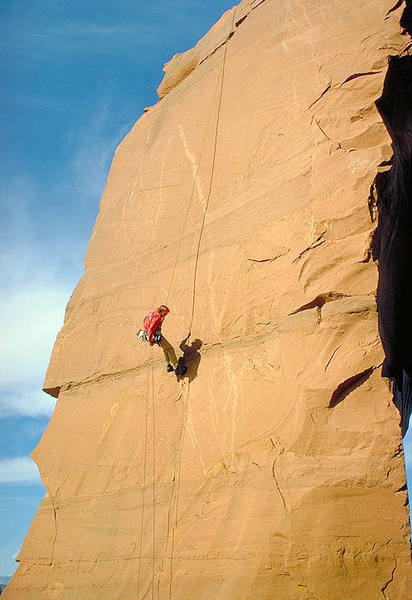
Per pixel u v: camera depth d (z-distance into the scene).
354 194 12.66
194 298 14.94
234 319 14.00
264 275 13.72
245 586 11.62
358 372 11.73
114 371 16.09
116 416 15.51
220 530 12.41
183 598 12.38
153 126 18.45
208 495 13.01
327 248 12.76
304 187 13.59
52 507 15.82
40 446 16.73
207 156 16.14
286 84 14.96
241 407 13.20
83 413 16.28
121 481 14.72
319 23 15.05
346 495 11.23
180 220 16.14
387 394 11.52
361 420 11.57
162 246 16.31
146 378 15.32
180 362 14.34
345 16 14.62
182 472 13.66
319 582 11.02
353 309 12.10
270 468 12.20
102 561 14.16
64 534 15.27
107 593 13.69
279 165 14.34
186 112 17.42
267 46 15.91
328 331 12.30
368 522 10.98
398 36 13.60
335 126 13.62
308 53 14.85
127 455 14.87
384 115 13.61
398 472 11.00
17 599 15.29
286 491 11.84
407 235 15.26
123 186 18.39
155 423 14.66
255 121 15.27
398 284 15.46
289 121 14.53
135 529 13.91
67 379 17.12
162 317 14.33
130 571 13.53
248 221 14.45
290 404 12.43
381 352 11.73
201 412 13.89
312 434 11.91
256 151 14.95
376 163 12.63
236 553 11.98
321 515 11.31
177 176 16.73
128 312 16.42
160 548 13.22
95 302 17.38
